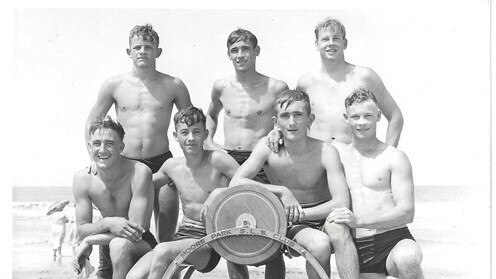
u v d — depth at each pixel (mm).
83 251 5910
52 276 9422
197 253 5715
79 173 6133
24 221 11977
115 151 6020
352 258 5402
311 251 5379
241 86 6762
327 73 6664
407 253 5496
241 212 5363
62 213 11312
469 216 10742
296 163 5770
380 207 5699
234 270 5789
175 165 6199
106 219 5945
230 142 6742
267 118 6699
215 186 6105
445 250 10445
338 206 5613
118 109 6902
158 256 5605
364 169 5773
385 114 6875
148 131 6789
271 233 5285
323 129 6555
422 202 12391
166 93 6859
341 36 6609
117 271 5816
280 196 5523
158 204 6637
